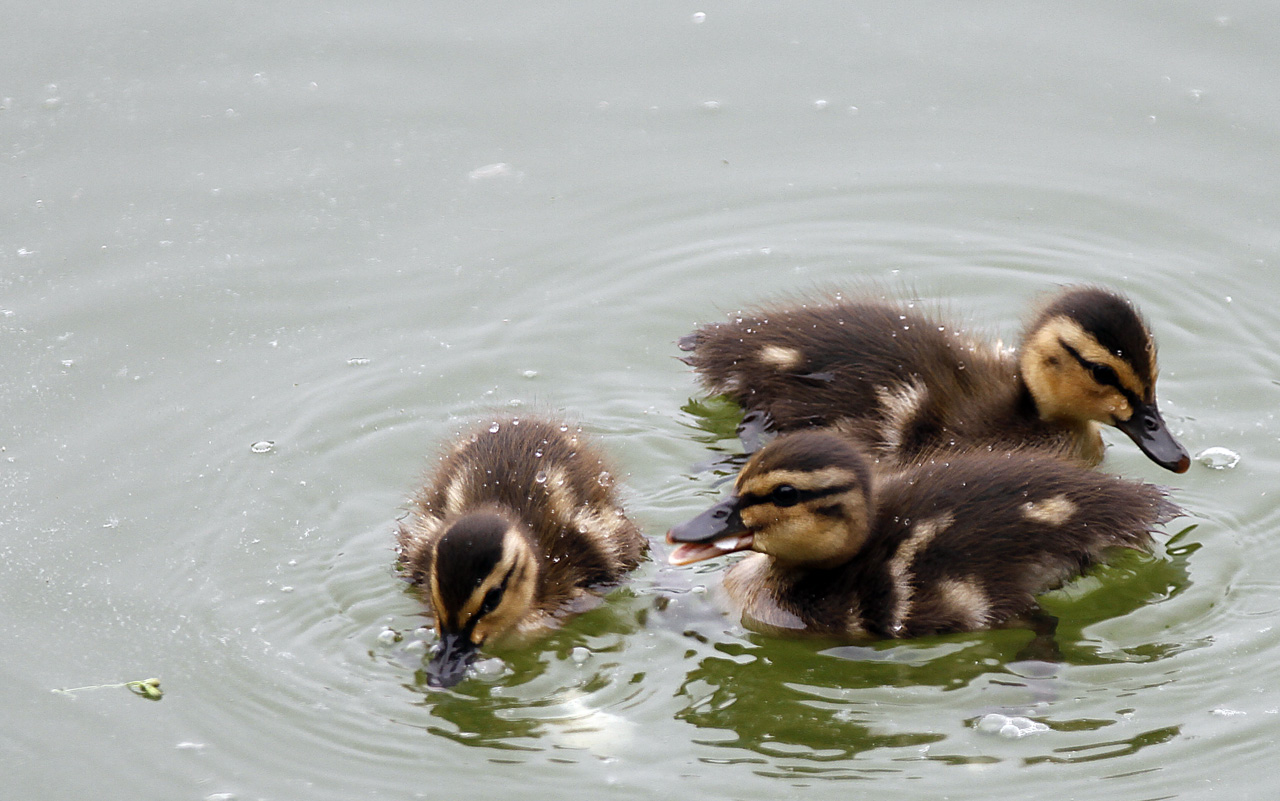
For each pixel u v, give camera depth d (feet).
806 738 36.40
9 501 45.11
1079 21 65.62
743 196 59.41
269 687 38.40
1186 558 42.88
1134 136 60.70
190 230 56.95
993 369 49.11
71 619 40.78
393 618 41.09
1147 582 42.14
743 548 40.86
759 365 49.73
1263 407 49.08
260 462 47.06
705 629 41.14
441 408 49.75
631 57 65.10
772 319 50.55
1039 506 41.47
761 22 66.80
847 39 65.77
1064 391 46.85
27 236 56.24
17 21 66.90
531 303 54.70
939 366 47.96
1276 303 53.47
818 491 40.24
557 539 42.34
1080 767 34.78
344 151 60.80
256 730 36.91
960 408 47.42
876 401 47.55
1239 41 63.77
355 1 67.97
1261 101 61.00
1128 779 34.37
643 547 44.45
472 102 63.10
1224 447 47.16
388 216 58.13
